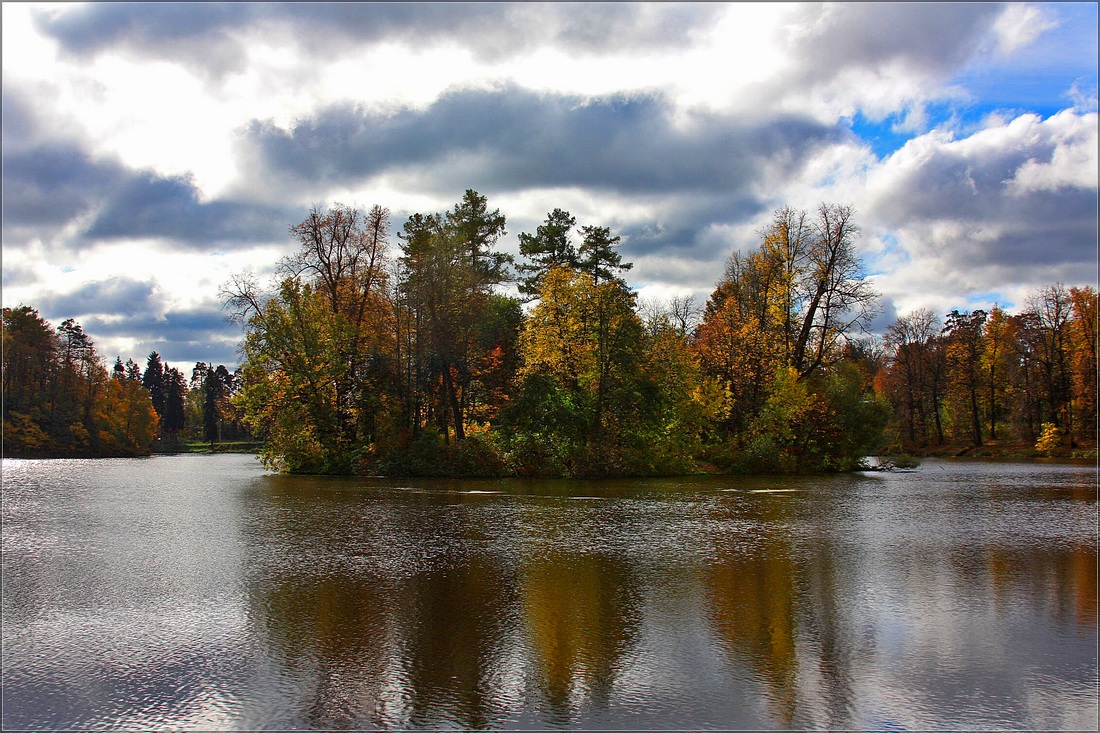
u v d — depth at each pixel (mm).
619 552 19953
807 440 53406
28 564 18438
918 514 28469
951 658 11531
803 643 12188
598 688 10281
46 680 10727
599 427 48781
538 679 10617
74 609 14273
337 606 14383
